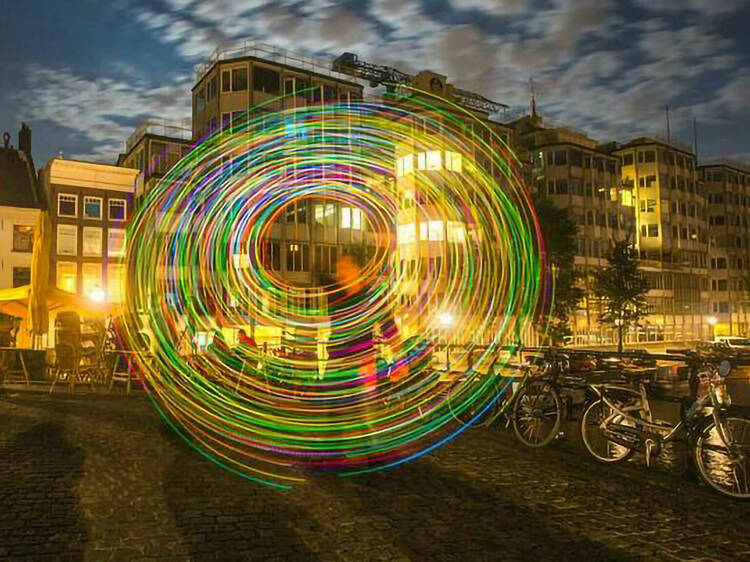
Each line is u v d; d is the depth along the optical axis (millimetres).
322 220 37812
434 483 6578
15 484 6246
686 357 7176
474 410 10695
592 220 54031
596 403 7832
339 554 4562
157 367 15953
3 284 32406
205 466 7152
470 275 23734
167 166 36688
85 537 4809
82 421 10086
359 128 19688
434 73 42688
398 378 12000
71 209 33406
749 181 81125
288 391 13625
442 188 22938
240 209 19781
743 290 75875
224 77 37969
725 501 6062
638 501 6012
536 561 4496
